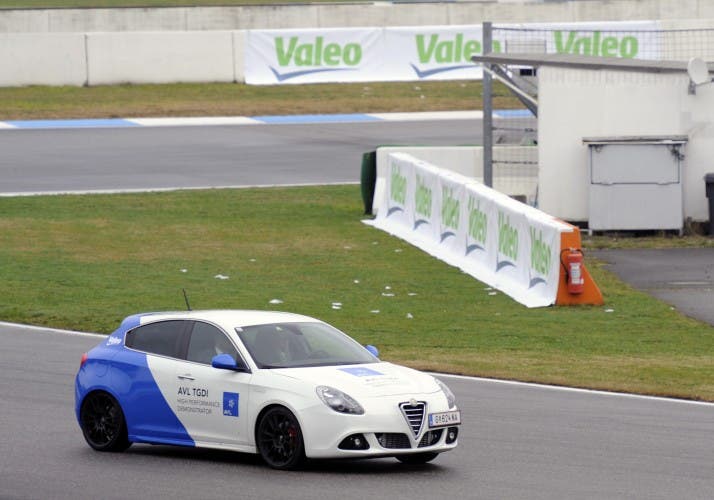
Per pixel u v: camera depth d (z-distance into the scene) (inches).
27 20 7800.2
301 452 1647.4
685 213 4350.4
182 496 1546.5
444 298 3444.9
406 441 1648.6
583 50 6402.6
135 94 6909.5
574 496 1545.3
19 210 4645.7
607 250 4114.2
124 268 3784.5
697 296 3435.0
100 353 1883.6
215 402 1731.1
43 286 3501.5
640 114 4318.4
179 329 1825.8
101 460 1782.7
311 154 5826.8
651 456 1793.8
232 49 7165.4
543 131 4365.2
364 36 7273.6
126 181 5211.6
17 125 6250.0
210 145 5974.4
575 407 2199.8
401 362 2637.8
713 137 4311.0
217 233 4367.6
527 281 3484.3
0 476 1674.5
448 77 7347.4
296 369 1705.2
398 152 4717.0
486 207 3747.5
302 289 3531.0
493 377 2500.0
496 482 1622.8
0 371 2495.1
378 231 4446.4
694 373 2541.8
